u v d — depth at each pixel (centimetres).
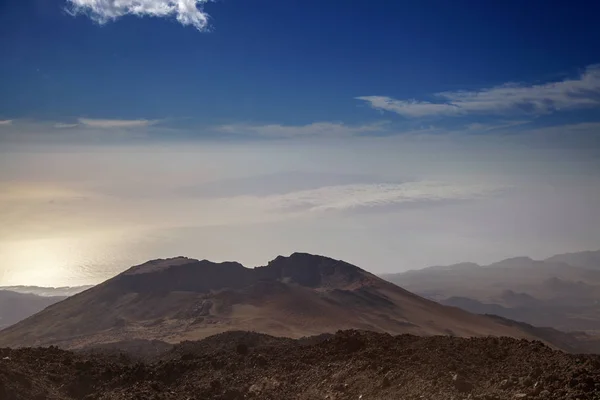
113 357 3684
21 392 2525
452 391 2253
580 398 1931
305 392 2722
